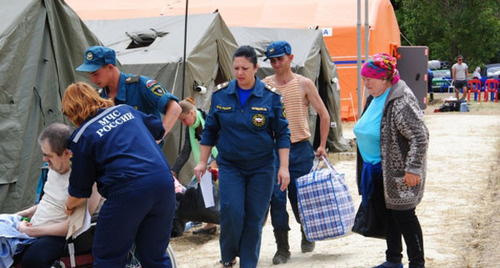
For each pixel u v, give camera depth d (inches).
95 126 150.6
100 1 885.8
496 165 421.4
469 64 1365.7
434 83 1309.1
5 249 165.8
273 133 195.5
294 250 241.4
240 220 190.2
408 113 180.4
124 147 150.2
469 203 304.0
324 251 236.2
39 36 263.1
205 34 368.5
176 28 396.5
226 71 390.0
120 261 152.6
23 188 254.5
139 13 852.0
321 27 775.1
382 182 192.1
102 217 149.3
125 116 155.6
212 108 195.2
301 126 225.3
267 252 241.1
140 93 187.3
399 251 197.8
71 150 150.9
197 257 237.3
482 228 255.0
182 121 249.9
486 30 1320.1
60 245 167.2
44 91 265.0
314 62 493.4
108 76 185.3
